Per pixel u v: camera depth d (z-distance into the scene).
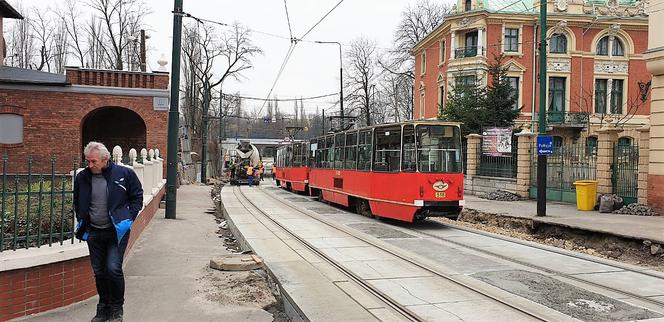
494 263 10.43
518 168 23.61
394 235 14.39
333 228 15.72
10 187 7.58
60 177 7.09
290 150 36.28
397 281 8.82
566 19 39.44
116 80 23.25
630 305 7.47
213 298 6.99
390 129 17.19
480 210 19.31
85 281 6.73
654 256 12.16
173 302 6.77
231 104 67.50
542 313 6.98
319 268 9.86
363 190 19.20
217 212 20.11
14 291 5.80
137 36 49.06
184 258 9.70
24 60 52.84
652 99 17.69
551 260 10.81
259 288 7.69
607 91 40.25
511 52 39.38
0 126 21.88
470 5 39.88
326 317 6.75
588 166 20.56
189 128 53.28
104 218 5.57
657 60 17.42
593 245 14.02
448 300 7.65
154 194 16.25
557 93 40.06
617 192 18.97
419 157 15.81
